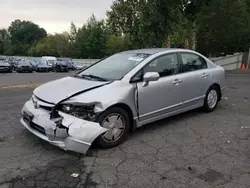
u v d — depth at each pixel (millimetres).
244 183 2830
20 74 21734
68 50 57812
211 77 5453
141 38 15891
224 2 16984
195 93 5094
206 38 19703
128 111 3959
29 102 4031
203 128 4594
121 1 16938
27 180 2883
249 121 4984
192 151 3646
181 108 4848
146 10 15141
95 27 48312
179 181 2873
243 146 3816
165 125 4758
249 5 19812
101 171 3090
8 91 8969
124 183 2836
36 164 3254
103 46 47406
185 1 15242
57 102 3432
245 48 19609
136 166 3213
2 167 3164
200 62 5379
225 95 7582
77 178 2932
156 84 4266
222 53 21438
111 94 3666
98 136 3525
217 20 17266
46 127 3373
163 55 4598
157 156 3490
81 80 4133
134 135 4262
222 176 2977
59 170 3109
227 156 3486
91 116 3463
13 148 3717
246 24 17656
